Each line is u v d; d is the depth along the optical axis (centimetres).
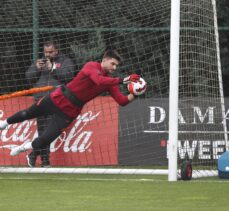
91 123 4622
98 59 4828
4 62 4922
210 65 4297
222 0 5275
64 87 3703
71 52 4844
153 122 4616
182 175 3791
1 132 4641
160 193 3238
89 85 3659
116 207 2803
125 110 4622
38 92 4181
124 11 4841
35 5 4834
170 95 3750
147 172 4069
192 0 4197
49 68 4462
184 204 2889
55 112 3716
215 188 3422
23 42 4909
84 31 4825
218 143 4353
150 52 4819
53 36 4856
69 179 3875
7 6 4919
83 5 4891
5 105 4650
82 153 4616
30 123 4597
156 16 4797
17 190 3350
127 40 4825
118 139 4622
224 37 5219
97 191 3312
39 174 4197
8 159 4622
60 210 2723
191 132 4203
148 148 4616
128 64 4834
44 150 4434
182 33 4228
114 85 3622
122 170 4106
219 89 4294
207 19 4259
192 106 4331
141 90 3634
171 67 3747
